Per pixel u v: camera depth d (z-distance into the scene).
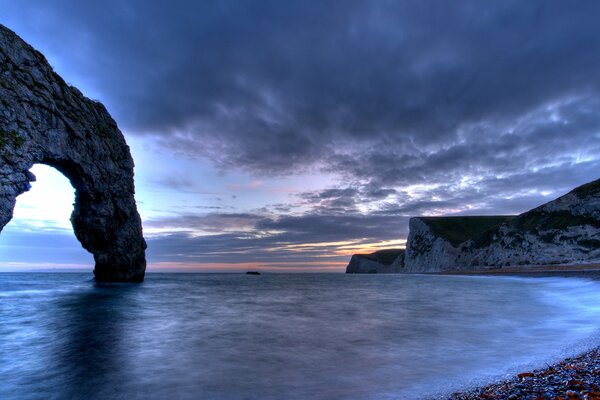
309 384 9.05
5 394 8.84
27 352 13.04
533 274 64.44
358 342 14.16
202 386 9.08
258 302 31.16
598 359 9.15
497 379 8.80
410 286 53.00
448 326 17.62
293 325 18.53
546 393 6.75
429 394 8.02
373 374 9.81
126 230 47.75
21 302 29.66
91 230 42.88
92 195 38.84
